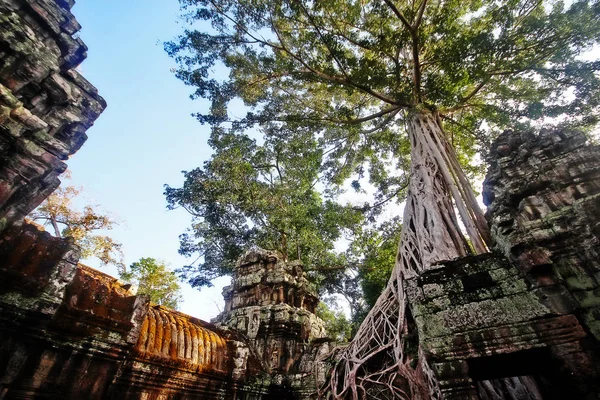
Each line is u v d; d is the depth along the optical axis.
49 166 4.64
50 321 4.93
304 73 13.98
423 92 12.99
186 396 7.68
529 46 11.11
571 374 3.60
